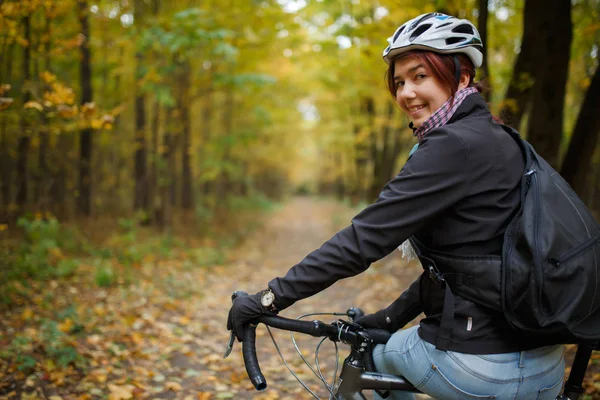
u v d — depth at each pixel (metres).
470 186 1.24
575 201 1.29
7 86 4.20
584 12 6.66
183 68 9.47
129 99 9.62
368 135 15.70
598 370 3.32
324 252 1.30
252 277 7.88
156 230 10.95
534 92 4.97
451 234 1.27
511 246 1.20
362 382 1.49
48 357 3.47
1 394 2.96
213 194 19.75
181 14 7.17
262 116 11.62
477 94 1.38
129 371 3.57
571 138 4.57
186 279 7.02
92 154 10.57
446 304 1.27
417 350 1.37
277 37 9.88
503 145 1.29
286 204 38.84
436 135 1.27
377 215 1.26
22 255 5.98
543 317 1.15
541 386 1.29
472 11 5.85
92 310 4.88
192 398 3.22
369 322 1.74
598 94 4.37
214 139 13.01
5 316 4.41
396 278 7.06
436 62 1.34
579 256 1.18
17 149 7.86
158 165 11.23
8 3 4.79
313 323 1.51
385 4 6.18
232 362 3.92
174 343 4.21
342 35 7.13
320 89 16.44
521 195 1.24
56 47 6.59
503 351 1.25
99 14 9.06
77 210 10.08
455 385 1.28
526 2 5.16
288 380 3.61
